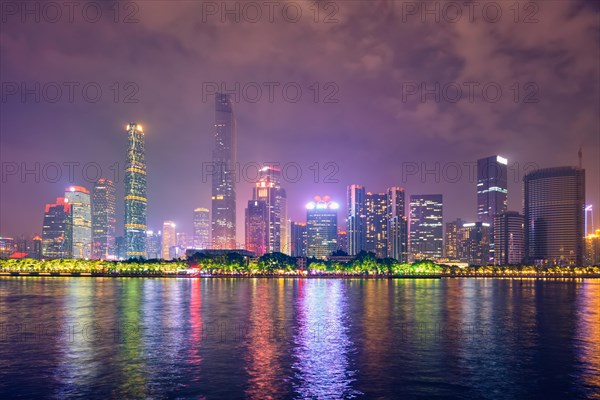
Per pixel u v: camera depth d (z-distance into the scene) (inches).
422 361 3614.7
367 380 3117.6
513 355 3831.2
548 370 3378.4
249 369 3356.3
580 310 7111.2
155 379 3107.8
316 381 3085.6
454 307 7436.0
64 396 2780.5
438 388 2965.1
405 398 2785.4
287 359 3654.0
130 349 3996.1
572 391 2935.5
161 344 4217.5
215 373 3250.5
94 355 3764.8
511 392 2908.5
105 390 2886.3
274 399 2751.0
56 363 3501.5
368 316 6225.4
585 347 4165.8
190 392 2854.3
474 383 3070.9
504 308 7342.5
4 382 3043.8
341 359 3663.9
